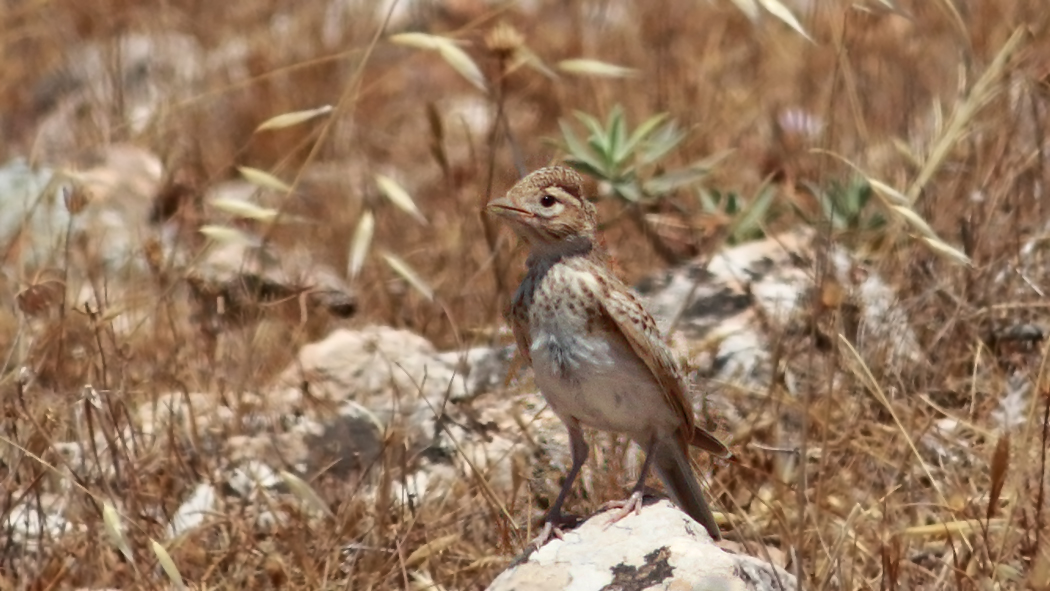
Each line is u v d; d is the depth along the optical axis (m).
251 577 9.62
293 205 15.84
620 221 13.73
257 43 18.88
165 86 18.47
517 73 17.81
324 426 11.09
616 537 8.05
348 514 9.91
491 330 12.49
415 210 10.02
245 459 10.73
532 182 8.31
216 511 10.21
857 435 10.70
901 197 9.76
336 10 20.30
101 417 10.58
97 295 11.21
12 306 12.30
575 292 8.20
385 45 19.31
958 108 12.85
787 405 11.06
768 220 13.74
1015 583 8.73
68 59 19.64
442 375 11.67
